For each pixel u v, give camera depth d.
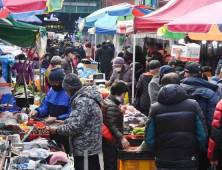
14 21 11.25
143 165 6.68
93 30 20.48
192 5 9.85
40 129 7.32
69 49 13.62
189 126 5.61
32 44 9.39
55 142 6.83
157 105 5.73
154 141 5.83
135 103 10.98
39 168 5.57
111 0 45.56
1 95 10.24
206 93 6.29
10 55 15.17
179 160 5.60
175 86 5.68
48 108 7.50
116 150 7.28
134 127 8.10
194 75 6.57
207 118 6.30
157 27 9.65
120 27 13.62
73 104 6.18
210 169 6.04
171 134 5.60
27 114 8.75
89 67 18.36
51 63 12.24
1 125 7.15
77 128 6.07
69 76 6.19
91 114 6.15
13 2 6.86
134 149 7.14
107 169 7.29
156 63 9.16
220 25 5.93
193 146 5.64
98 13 14.12
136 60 17.41
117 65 12.70
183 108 5.64
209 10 6.88
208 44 11.77
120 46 25.19
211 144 5.71
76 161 6.38
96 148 6.26
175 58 9.81
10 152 5.84
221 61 9.80
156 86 8.58
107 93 9.10
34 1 6.87
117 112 7.09
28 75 15.30
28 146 6.46
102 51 21.33
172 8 10.16
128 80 12.70
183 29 6.68
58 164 5.88
